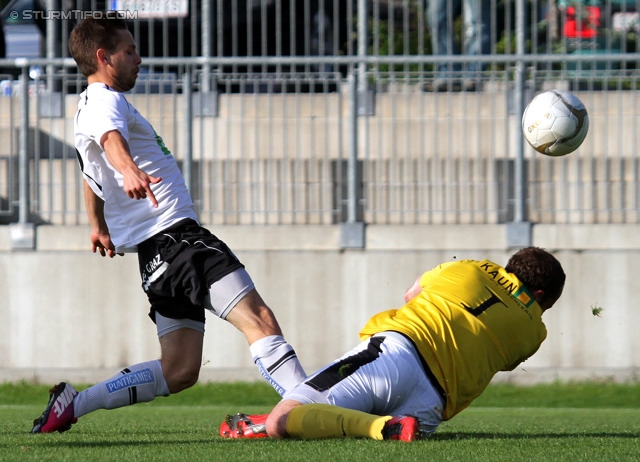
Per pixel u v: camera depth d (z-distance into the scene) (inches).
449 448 498.6
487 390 1182.9
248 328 578.9
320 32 1378.0
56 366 1237.1
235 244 1244.5
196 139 1359.5
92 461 457.4
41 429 606.2
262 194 1274.6
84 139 583.5
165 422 807.1
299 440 536.4
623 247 1226.0
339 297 1227.9
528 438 581.3
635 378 1189.7
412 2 1483.8
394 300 1224.8
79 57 604.1
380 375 547.2
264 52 1384.1
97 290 1238.3
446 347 561.6
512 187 1259.8
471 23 1448.1
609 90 1309.1
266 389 1183.6
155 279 588.4
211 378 1210.6
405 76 1253.1
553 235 1227.9
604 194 1255.5
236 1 1444.4
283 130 1304.1
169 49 1455.5
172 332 609.6
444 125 1339.8
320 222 1267.2
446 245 1231.5
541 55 1241.4
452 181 1258.6
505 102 1243.2
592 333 1209.4
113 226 596.7
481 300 575.5
